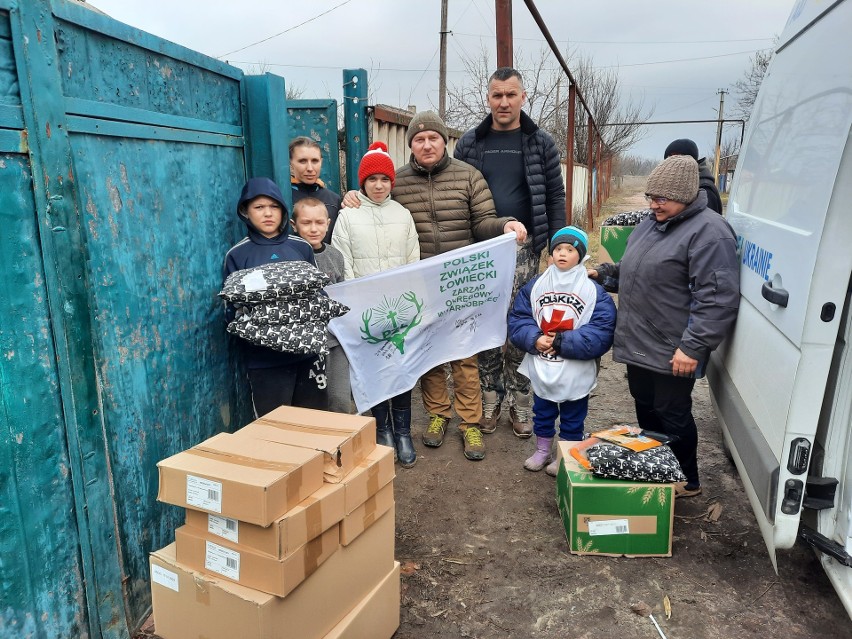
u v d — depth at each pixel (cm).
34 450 174
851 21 213
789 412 206
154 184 231
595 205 2209
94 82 197
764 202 275
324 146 472
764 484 220
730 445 291
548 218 424
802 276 205
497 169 402
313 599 189
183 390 252
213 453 194
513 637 239
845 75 207
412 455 382
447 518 324
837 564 215
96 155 197
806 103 245
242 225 308
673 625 243
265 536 173
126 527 215
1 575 165
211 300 276
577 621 247
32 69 168
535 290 348
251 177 315
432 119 358
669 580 270
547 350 339
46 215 174
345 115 471
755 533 303
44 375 176
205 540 184
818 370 200
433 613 252
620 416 462
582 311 335
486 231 373
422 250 378
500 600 260
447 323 373
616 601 257
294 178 367
